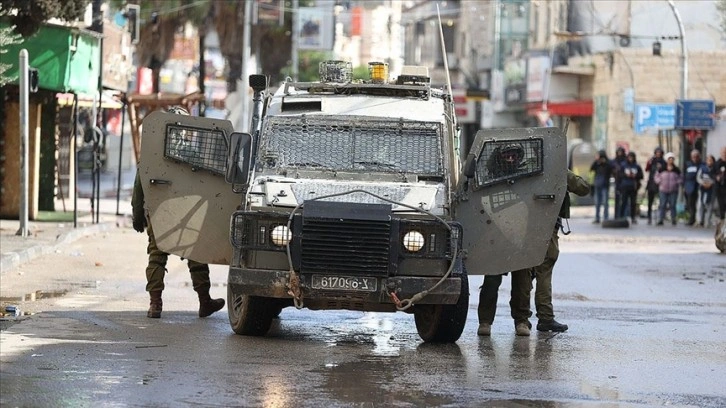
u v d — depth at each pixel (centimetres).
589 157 13000
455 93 17712
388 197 3225
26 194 6225
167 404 2395
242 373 2753
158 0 14850
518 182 3359
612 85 14712
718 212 9688
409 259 3145
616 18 14350
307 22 16738
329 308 3184
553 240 3656
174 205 3450
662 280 5503
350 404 2442
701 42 14212
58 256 5650
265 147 3428
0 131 7512
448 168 3422
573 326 3822
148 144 3456
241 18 15938
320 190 3238
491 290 3534
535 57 16788
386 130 3469
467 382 2733
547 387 2700
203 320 3725
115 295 4309
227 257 3447
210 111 17300
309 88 3625
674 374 2920
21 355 2919
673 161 9956
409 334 3541
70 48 6981
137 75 12019
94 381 2612
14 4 6000
